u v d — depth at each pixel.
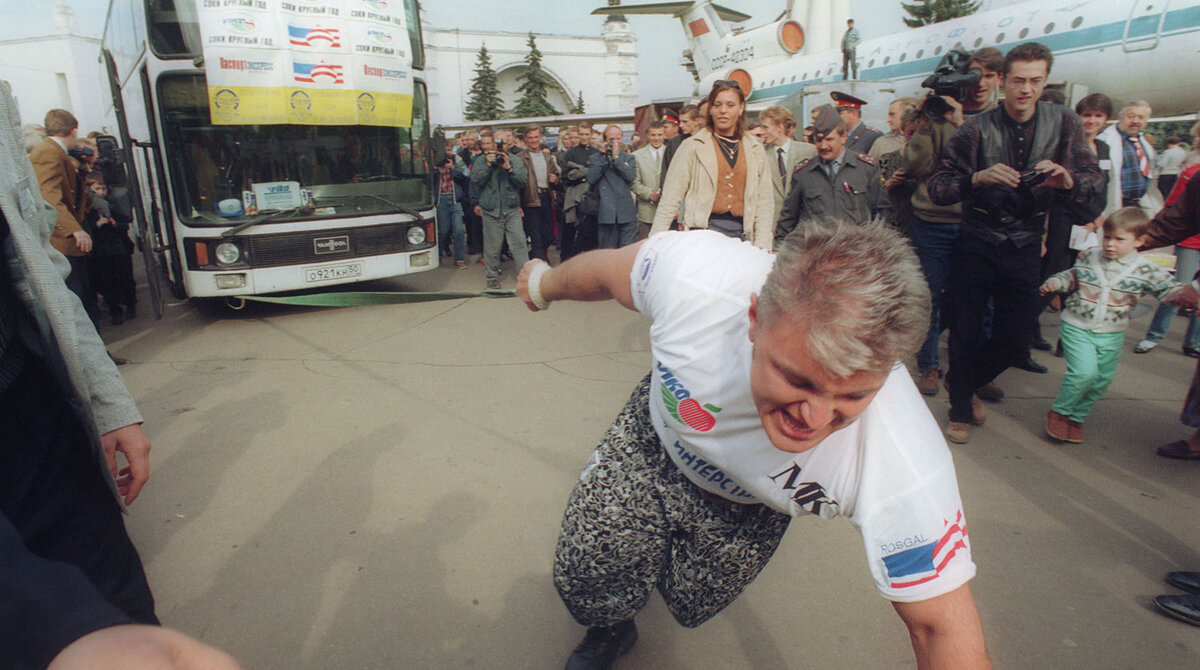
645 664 2.04
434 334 5.65
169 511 2.90
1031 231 3.21
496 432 3.65
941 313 4.18
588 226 8.43
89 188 6.12
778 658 2.07
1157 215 3.11
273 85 5.96
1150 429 3.66
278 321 6.25
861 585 2.41
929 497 1.05
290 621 2.23
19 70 27.17
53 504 1.45
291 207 6.26
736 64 24.25
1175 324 5.91
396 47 6.56
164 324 6.26
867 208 4.27
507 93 53.16
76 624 0.46
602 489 1.58
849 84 10.73
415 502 2.95
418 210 6.94
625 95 52.66
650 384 1.58
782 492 1.25
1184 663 2.04
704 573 1.60
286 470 3.25
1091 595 2.34
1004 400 4.09
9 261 1.42
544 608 2.29
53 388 1.50
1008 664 2.04
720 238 1.40
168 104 5.79
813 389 0.88
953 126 3.99
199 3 5.69
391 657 2.08
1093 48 12.42
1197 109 12.20
